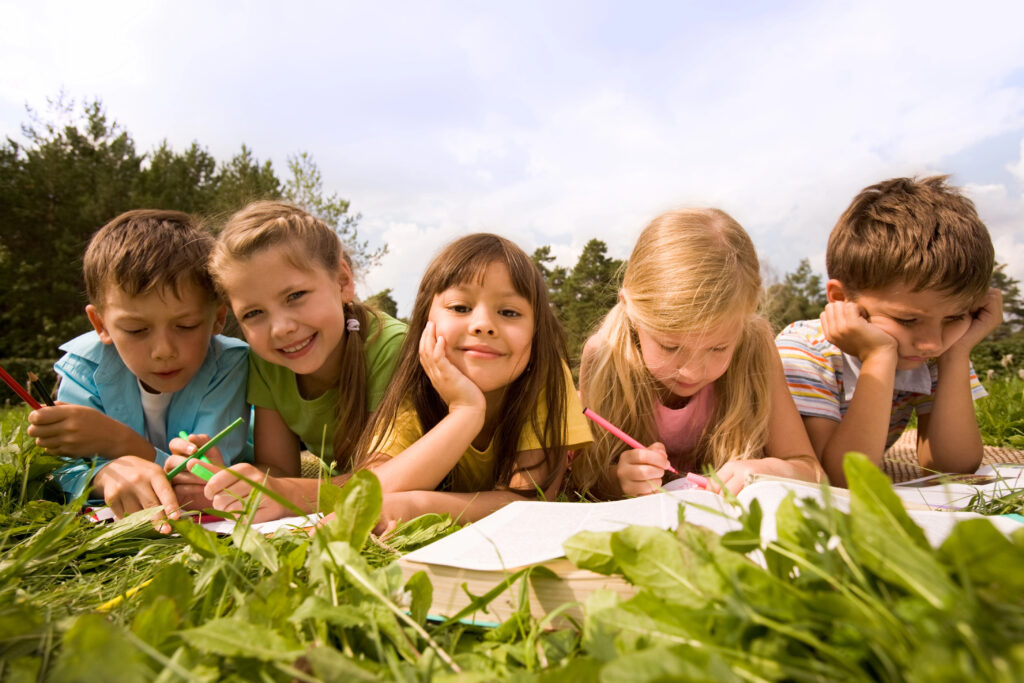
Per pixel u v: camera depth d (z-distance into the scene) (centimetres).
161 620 49
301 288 149
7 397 1110
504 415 151
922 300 162
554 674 42
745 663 39
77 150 1602
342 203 1172
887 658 36
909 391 192
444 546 71
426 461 126
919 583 38
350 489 67
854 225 176
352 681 41
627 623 47
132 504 122
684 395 160
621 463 143
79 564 88
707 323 142
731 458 155
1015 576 38
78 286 1487
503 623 59
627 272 165
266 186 1548
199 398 163
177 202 1598
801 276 3238
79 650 39
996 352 1150
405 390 148
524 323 140
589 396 172
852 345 172
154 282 143
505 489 140
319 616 51
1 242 1488
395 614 55
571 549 61
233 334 205
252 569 73
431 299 146
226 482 117
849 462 46
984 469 168
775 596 43
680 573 49
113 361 162
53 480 143
